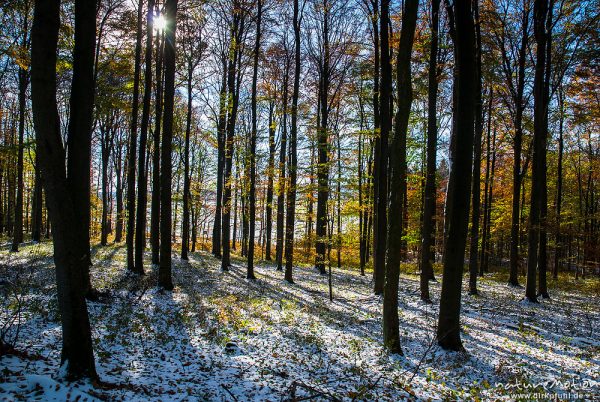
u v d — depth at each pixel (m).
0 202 33.72
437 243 35.94
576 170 34.03
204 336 8.30
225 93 20.72
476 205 16.81
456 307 8.87
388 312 8.53
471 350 8.90
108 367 5.93
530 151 20.41
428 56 16.08
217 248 26.12
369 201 20.05
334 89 25.55
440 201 34.22
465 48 8.60
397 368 7.49
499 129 23.45
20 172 21.03
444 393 6.41
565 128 25.53
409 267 29.45
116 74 20.39
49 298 9.45
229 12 19.91
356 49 19.39
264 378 6.36
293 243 18.45
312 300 14.25
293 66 23.47
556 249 28.34
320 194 22.38
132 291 11.70
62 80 22.75
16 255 18.42
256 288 15.51
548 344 9.65
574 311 14.27
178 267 18.94
